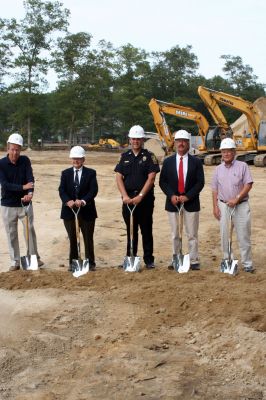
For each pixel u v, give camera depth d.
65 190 8.62
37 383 5.21
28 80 55.28
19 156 8.68
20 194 8.68
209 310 6.63
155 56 93.31
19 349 5.92
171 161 8.54
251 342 5.72
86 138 93.38
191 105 90.12
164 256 10.09
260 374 5.21
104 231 12.11
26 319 6.68
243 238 8.39
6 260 9.84
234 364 5.43
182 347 5.86
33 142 70.19
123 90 71.38
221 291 7.25
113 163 33.56
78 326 6.51
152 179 8.43
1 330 6.38
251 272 8.45
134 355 5.67
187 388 5.01
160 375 5.26
